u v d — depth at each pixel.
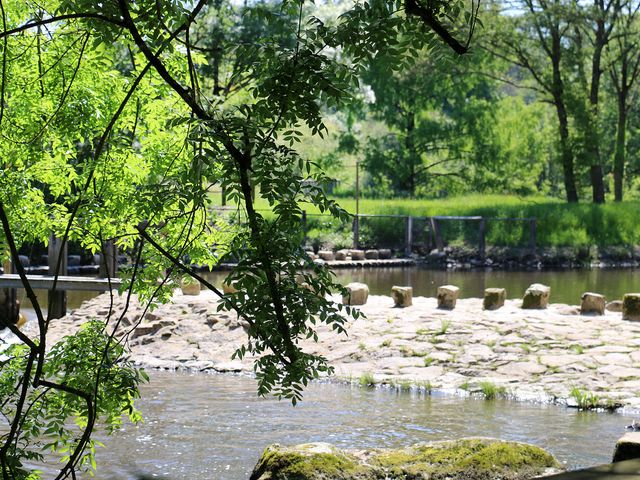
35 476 7.42
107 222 7.49
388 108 59.22
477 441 7.92
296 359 5.70
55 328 17.95
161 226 7.96
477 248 42.00
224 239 7.68
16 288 18.36
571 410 11.84
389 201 49.88
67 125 7.48
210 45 38.12
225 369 14.98
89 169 7.41
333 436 10.53
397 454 7.83
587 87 51.62
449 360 14.41
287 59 5.45
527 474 7.66
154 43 5.91
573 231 43.12
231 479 9.00
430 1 5.44
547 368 13.77
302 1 5.57
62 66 7.46
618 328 15.39
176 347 16.33
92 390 7.04
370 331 15.85
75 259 32.31
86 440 6.06
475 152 57.84
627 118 65.81
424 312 16.94
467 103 58.84
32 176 7.83
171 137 7.69
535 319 16.00
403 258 40.78
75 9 5.70
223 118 5.52
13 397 7.75
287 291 5.59
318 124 5.46
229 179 5.48
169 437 10.52
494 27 48.41
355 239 41.12
